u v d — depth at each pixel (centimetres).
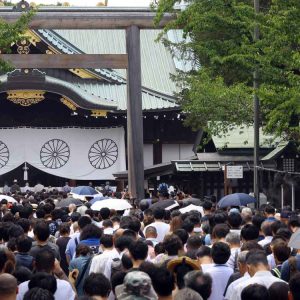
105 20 3550
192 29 2609
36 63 3612
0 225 1541
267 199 3381
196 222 1680
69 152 5322
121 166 5334
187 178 4088
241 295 908
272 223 1512
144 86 5359
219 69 2677
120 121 5338
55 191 3731
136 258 1166
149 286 910
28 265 1295
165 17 3541
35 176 5497
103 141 5341
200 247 1248
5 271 1134
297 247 1151
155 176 4488
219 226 1408
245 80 2897
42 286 1008
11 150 5303
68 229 1650
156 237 1548
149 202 2478
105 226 1661
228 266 1213
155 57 5722
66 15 3506
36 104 5322
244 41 2448
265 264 1063
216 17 2495
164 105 5172
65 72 5388
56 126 5331
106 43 5819
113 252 1322
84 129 5325
